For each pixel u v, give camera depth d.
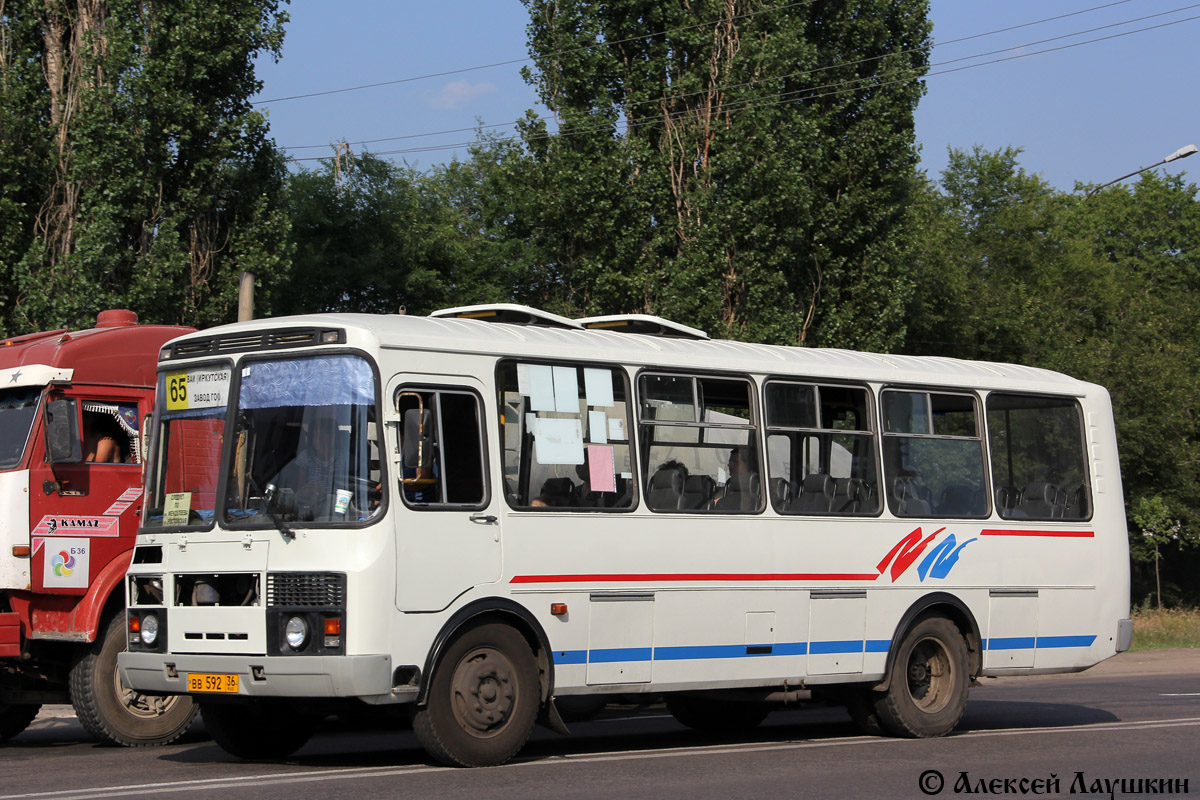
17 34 22.23
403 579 8.62
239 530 8.83
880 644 11.48
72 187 21.91
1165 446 37.06
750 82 27.55
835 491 11.41
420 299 38.28
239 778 8.47
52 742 12.14
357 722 13.62
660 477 10.30
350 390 8.78
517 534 9.31
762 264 27.64
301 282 36.53
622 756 9.88
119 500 11.73
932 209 40.78
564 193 27.53
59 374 11.53
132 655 9.21
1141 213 60.41
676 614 10.19
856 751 10.40
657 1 28.86
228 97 23.12
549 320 10.91
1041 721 13.42
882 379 11.95
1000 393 12.82
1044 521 12.84
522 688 9.23
